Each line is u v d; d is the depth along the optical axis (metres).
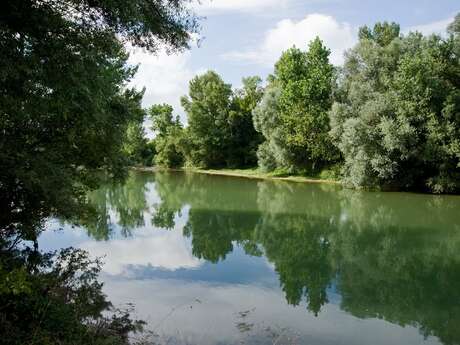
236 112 64.38
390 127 32.72
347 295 12.13
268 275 13.63
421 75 33.16
